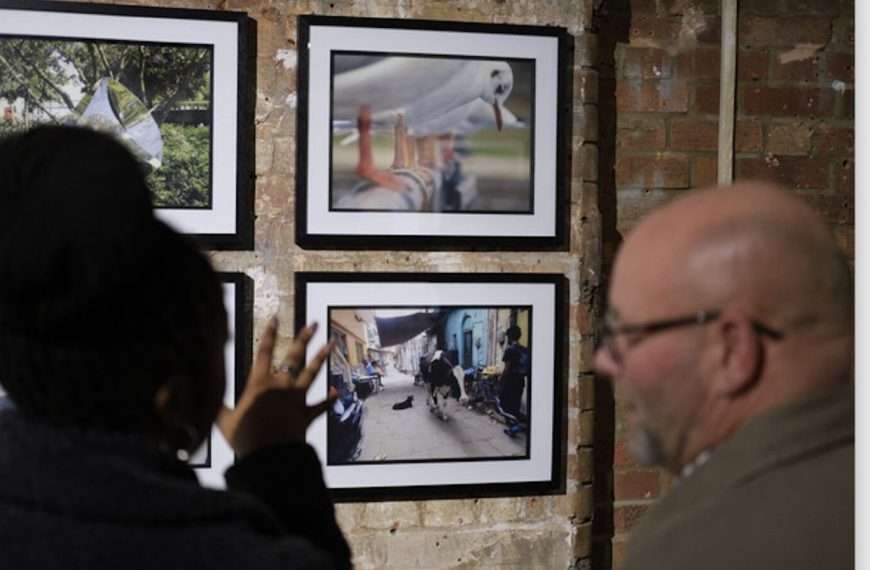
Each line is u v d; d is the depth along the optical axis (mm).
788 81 2760
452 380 2510
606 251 2654
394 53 2463
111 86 2332
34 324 909
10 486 893
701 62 2709
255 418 1244
